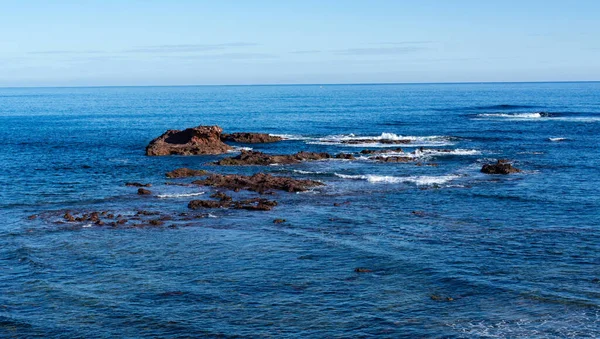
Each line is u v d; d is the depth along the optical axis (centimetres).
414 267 2928
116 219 3916
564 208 4119
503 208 4150
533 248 3212
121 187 4950
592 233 3488
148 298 2578
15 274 2884
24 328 2303
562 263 2959
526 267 2908
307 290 2652
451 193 4653
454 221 3816
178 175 5434
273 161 6103
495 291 2606
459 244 3303
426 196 4556
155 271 2920
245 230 3653
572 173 5466
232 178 5075
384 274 2839
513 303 2478
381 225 3738
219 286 2711
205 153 6981
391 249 3222
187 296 2597
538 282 2702
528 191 4678
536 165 5938
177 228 3700
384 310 2431
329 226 3728
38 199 4516
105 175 5531
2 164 6166
